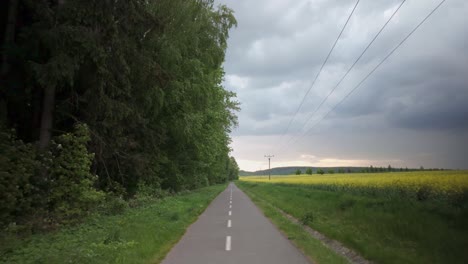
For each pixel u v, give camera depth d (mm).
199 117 25984
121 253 8102
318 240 10672
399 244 9477
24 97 13766
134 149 20188
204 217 17453
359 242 9703
